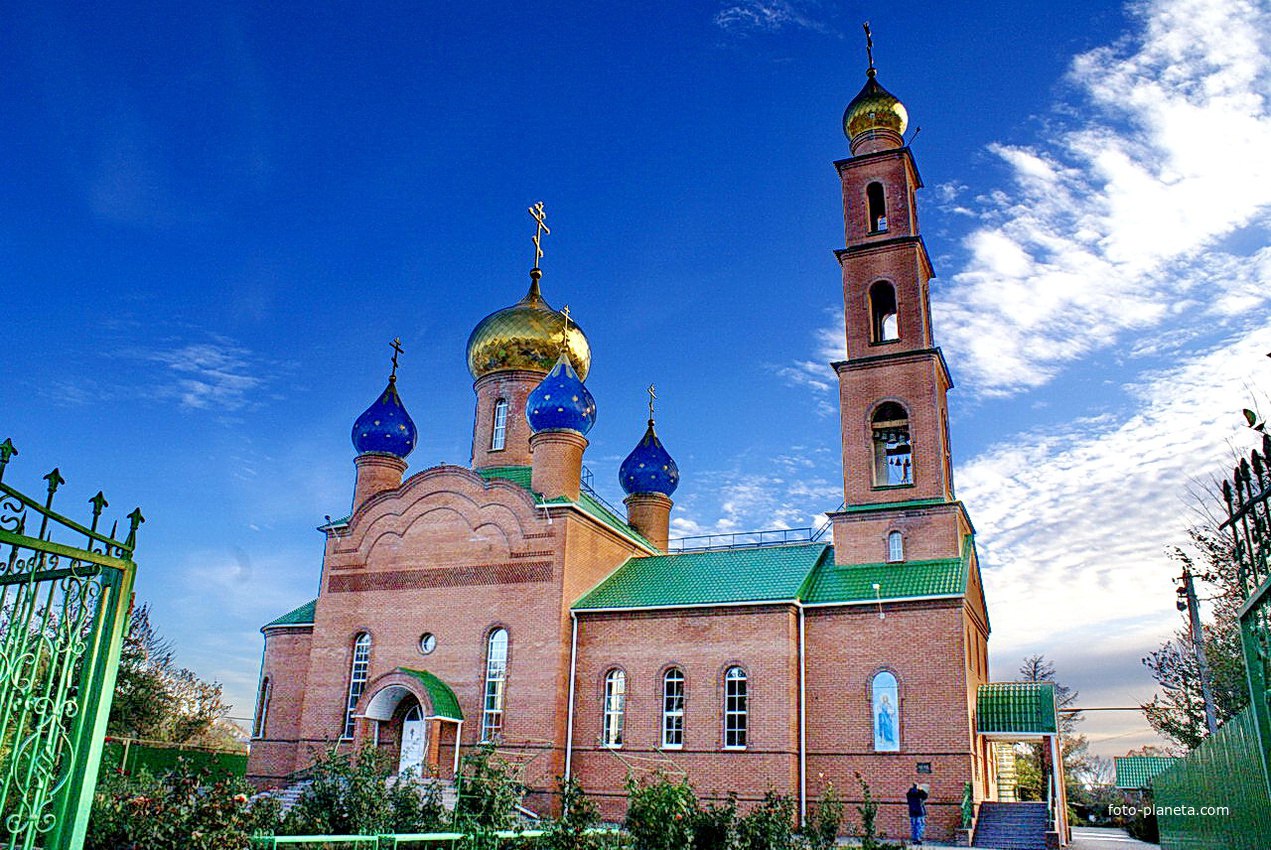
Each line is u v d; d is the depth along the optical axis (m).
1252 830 10.41
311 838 12.28
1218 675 30.80
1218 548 24.08
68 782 7.69
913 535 31.95
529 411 37.09
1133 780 53.66
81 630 8.04
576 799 17.48
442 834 13.98
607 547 36.38
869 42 39.06
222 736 61.59
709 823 16.64
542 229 44.59
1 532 7.24
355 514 37.59
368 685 33.06
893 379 33.91
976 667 32.25
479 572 34.59
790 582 31.86
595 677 32.34
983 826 27.77
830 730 29.47
